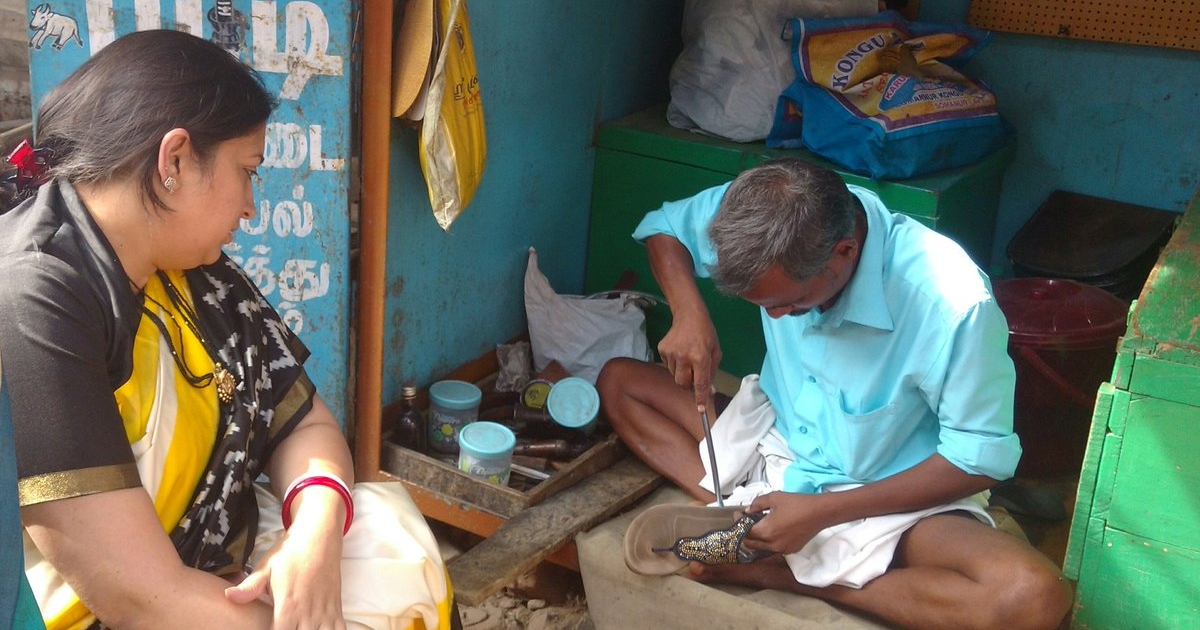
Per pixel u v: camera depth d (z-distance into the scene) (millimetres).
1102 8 3857
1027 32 3992
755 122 3611
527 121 3338
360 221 2764
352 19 2602
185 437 1510
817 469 2504
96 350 1377
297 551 1518
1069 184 4105
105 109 1385
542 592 2787
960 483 2258
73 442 1328
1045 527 3119
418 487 2852
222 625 1425
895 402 2338
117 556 1357
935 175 3459
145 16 2547
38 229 1377
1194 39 3746
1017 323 3199
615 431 2996
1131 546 2217
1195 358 2021
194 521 1538
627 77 3877
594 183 3795
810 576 2355
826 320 2369
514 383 3395
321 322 2820
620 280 3740
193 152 1408
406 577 1610
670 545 2463
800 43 3469
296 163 2680
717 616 2379
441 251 3119
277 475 1710
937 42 3660
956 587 2195
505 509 2709
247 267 2752
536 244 3582
